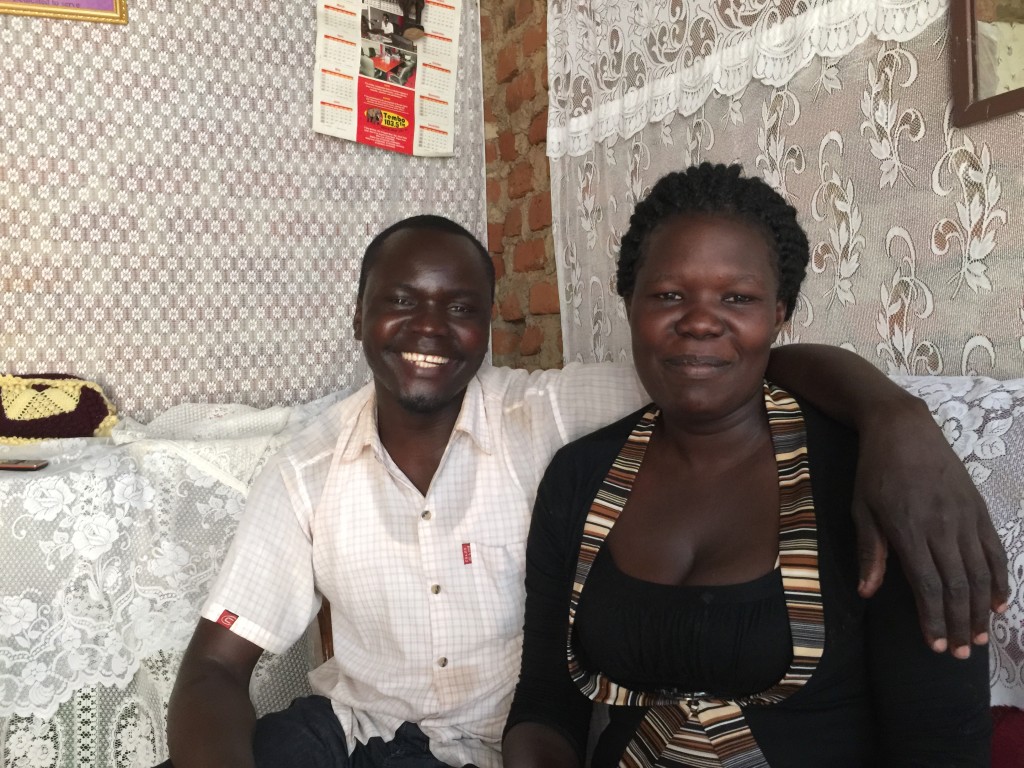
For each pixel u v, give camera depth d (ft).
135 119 6.48
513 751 3.01
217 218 6.77
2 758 4.73
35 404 5.83
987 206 3.47
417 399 3.66
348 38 7.07
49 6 6.18
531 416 3.87
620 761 2.85
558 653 3.19
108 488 4.99
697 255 2.76
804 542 2.56
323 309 7.19
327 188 7.15
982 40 3.42
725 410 2.83
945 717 2.29
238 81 6.79
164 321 6.64
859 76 4.00
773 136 4.49
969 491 2.20
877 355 4.00
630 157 5.67
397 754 3.49
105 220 6.44
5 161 6.18
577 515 3.16
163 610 5.10
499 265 7.91
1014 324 3.40
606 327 6.05
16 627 4.73
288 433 5.67
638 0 5.50
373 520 3.71
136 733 5.03
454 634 3.60
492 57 7.91
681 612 2.66
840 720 2.58
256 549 3.72
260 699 5.26
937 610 2.14
